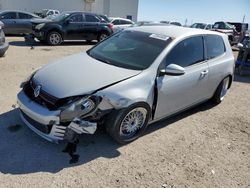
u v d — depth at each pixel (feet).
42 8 115.44
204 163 13.35
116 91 12.78
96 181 11.32
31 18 53.52
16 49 38.52
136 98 13.17
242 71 33.53
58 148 13.16
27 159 12.23
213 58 18.29
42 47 42.96
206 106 20.58
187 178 12.14
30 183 10.85
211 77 18.07
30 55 34.55
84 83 12.75
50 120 12.03
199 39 17.24
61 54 37.65
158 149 14.03
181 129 16.43
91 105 12.23
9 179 10.96
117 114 12.97
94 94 12.39
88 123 12.21
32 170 11.60
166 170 12.49
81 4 123.03
